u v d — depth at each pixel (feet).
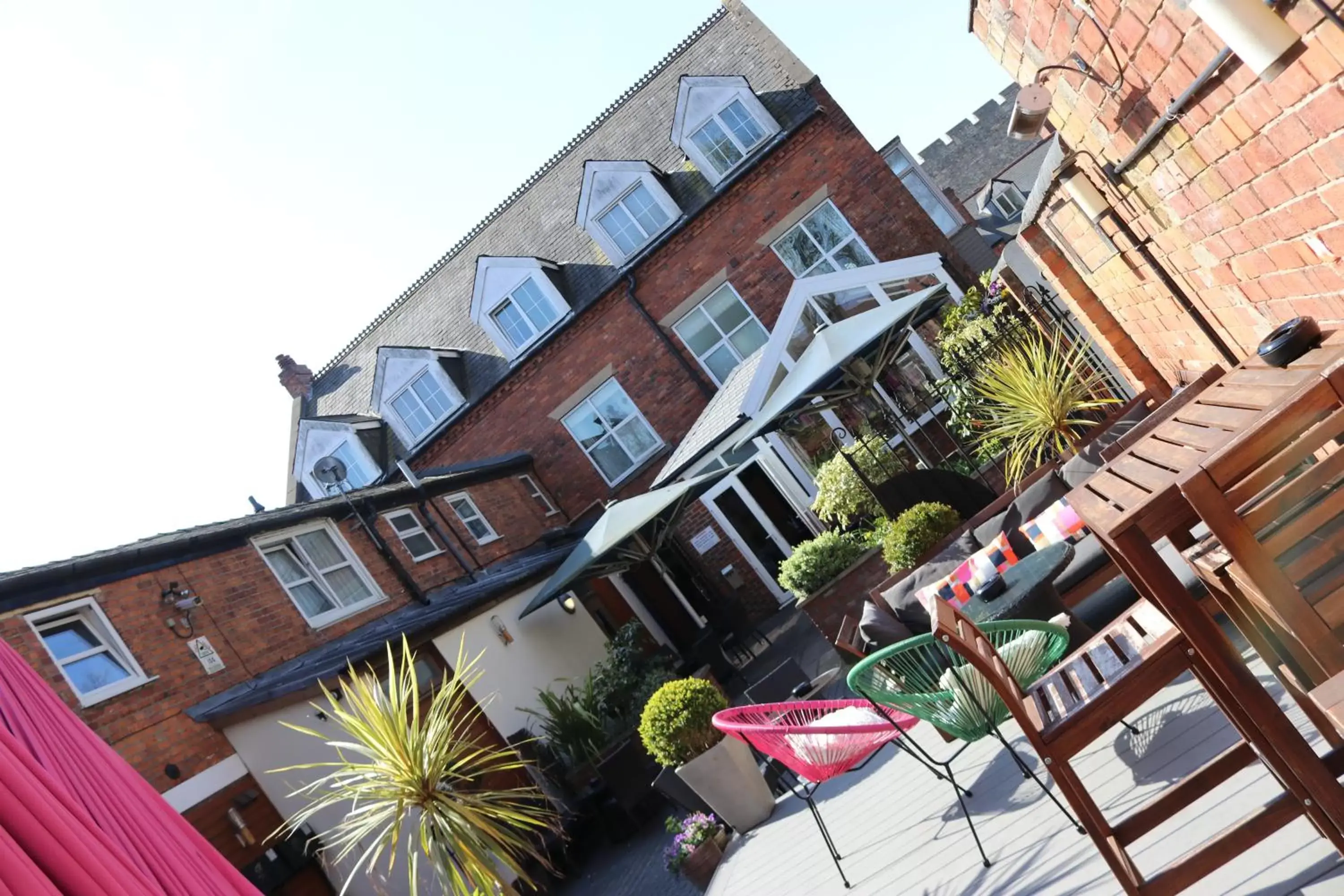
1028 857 11.90
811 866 16.62
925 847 14.24
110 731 28.02
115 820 4.60
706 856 21.59
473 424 63.41
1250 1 8.02
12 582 28.12
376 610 42.86
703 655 41.27
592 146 68.49
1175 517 7.64
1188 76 10.34
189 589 33.96
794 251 58.29
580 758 35.63
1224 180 11.42
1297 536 7.03
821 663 35.04
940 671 14.75
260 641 35.40
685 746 22.38
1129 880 8.98
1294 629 7.07
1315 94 8.20
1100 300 26.27
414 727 23.08
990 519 23.62
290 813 29.60
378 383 64.85
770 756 15.71
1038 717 10.10
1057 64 14.65
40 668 27.63
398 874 28.94
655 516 39.83
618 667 40.16
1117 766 12.57
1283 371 9.04
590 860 33.58
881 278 51.47
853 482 37.19
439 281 71.10
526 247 67.56
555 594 40.81
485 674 38.42
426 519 50.52
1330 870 8.24
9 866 2.98
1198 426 9.18
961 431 36.47
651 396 60.49
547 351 61.82
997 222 120.98
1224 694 8.84
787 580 31.04
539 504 61.21
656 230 61.31
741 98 59.00
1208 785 9.25
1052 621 12.96
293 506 41.83
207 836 27.61
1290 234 10.64
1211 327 17.31
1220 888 8.99
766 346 48.49
